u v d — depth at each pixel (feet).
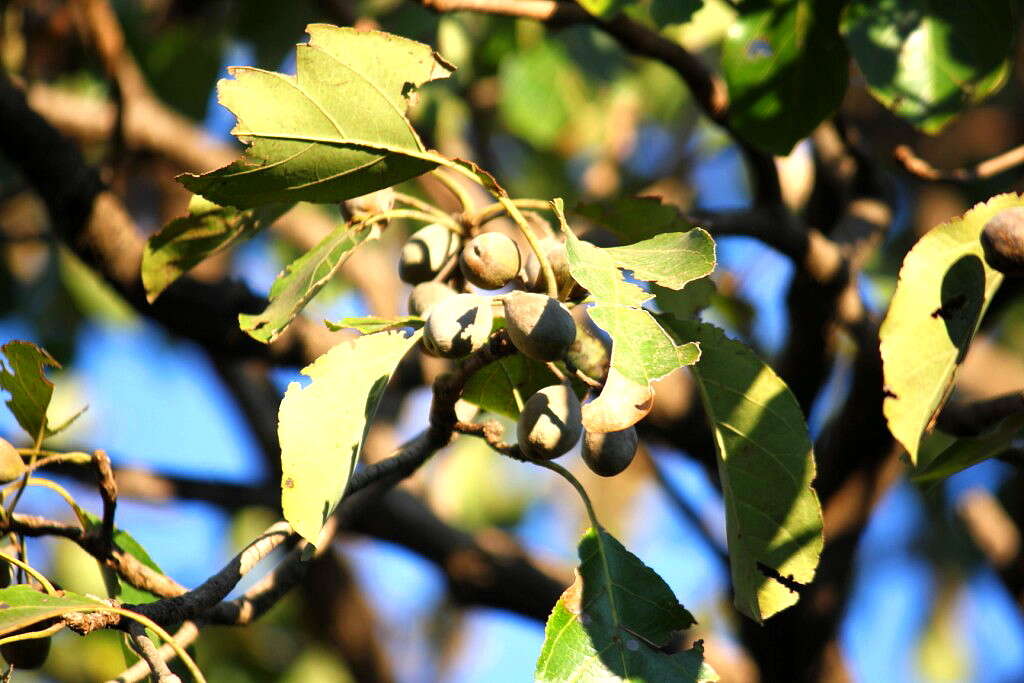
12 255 9.69
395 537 7.66
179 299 7.13
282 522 6.44
